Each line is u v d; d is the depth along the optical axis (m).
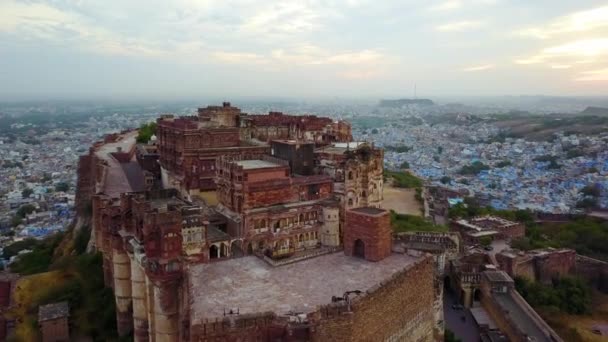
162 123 138.75
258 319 50.81
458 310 131.75
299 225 105.19
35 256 161.25
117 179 136.12
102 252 106.56
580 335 123.25
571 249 174.62
